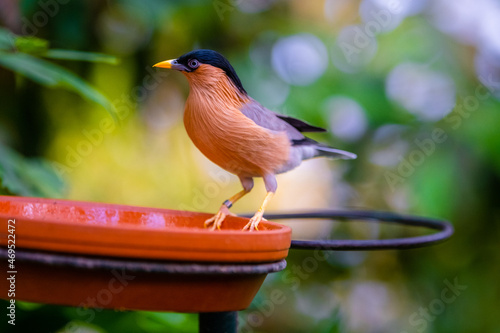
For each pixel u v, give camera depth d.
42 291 3.84
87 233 3.60
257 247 3.94
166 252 3.70
